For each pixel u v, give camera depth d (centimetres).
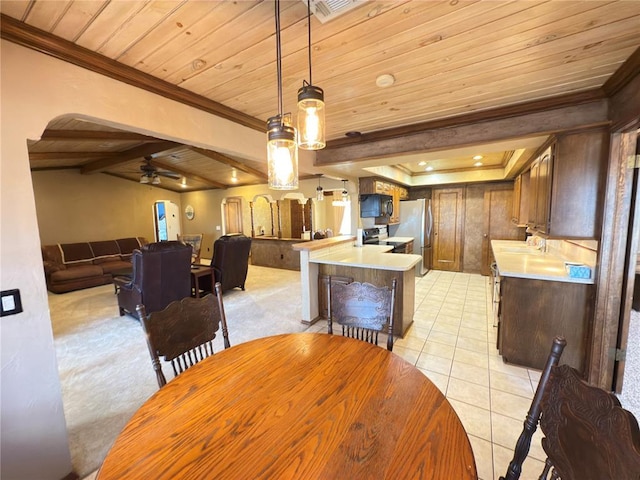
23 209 127
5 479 126
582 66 167
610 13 121
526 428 91
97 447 168
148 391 224
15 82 126
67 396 218
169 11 119
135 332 338
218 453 78
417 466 72
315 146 134
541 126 223
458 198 645
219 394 105
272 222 850
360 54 154
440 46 147
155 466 74
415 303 429
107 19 124
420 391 105
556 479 79
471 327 338
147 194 803
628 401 204
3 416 124
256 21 126
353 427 86
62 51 138
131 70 166
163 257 356
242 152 252
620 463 58
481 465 154
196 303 150
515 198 488
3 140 122
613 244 204
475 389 220
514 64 165
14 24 121
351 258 352
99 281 564
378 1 112
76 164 618
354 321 173
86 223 675
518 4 116
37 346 132
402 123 270
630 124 178
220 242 475
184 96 198
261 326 353
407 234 629
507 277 252
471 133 254
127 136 373
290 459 75
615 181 200
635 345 258
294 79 183
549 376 87
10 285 124
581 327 231
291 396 103
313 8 116
